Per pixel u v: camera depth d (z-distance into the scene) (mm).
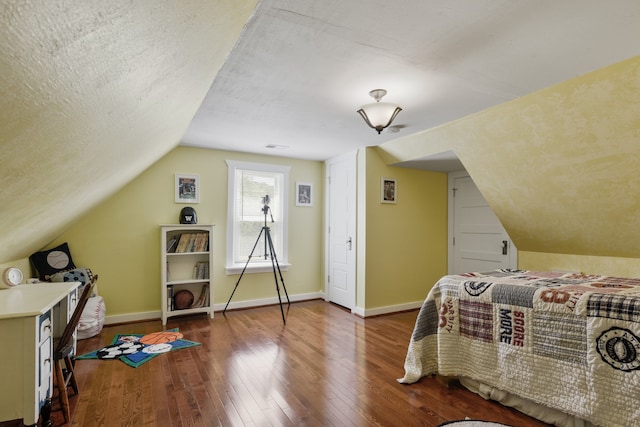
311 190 5320
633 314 1749
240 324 4020
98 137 1405
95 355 3027
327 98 2723
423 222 4918
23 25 525
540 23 1666
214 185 4590
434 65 2141
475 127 3170
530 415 2113
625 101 2184
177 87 1637
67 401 2016
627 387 1739
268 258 4988
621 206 2811
